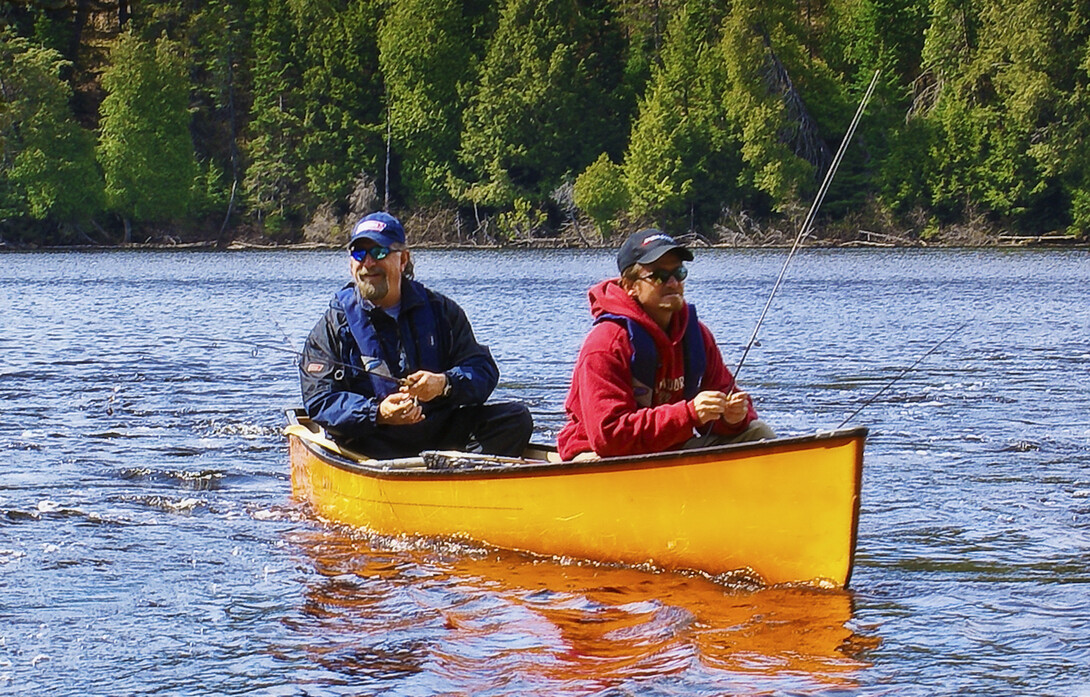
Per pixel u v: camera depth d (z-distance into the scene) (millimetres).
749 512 9109
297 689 7449
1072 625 8430
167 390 20984
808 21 120938
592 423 9422
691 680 7441
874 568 9820
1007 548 10406
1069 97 98250
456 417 11586
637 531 9531
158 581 9555
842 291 52625
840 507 8805
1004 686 7379
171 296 51750
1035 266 74062
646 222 106812
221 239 117938
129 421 17500
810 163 104312
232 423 17281
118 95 113562
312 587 9422
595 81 114000
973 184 102938
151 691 7449
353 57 119875
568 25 113438
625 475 9461
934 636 8180
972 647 8000
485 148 111375
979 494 12398
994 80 100938
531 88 110125
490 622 8578
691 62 109000
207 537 10883
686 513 9328
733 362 25719
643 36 121062
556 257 92688
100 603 9047
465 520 10289
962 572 9703
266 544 10648
